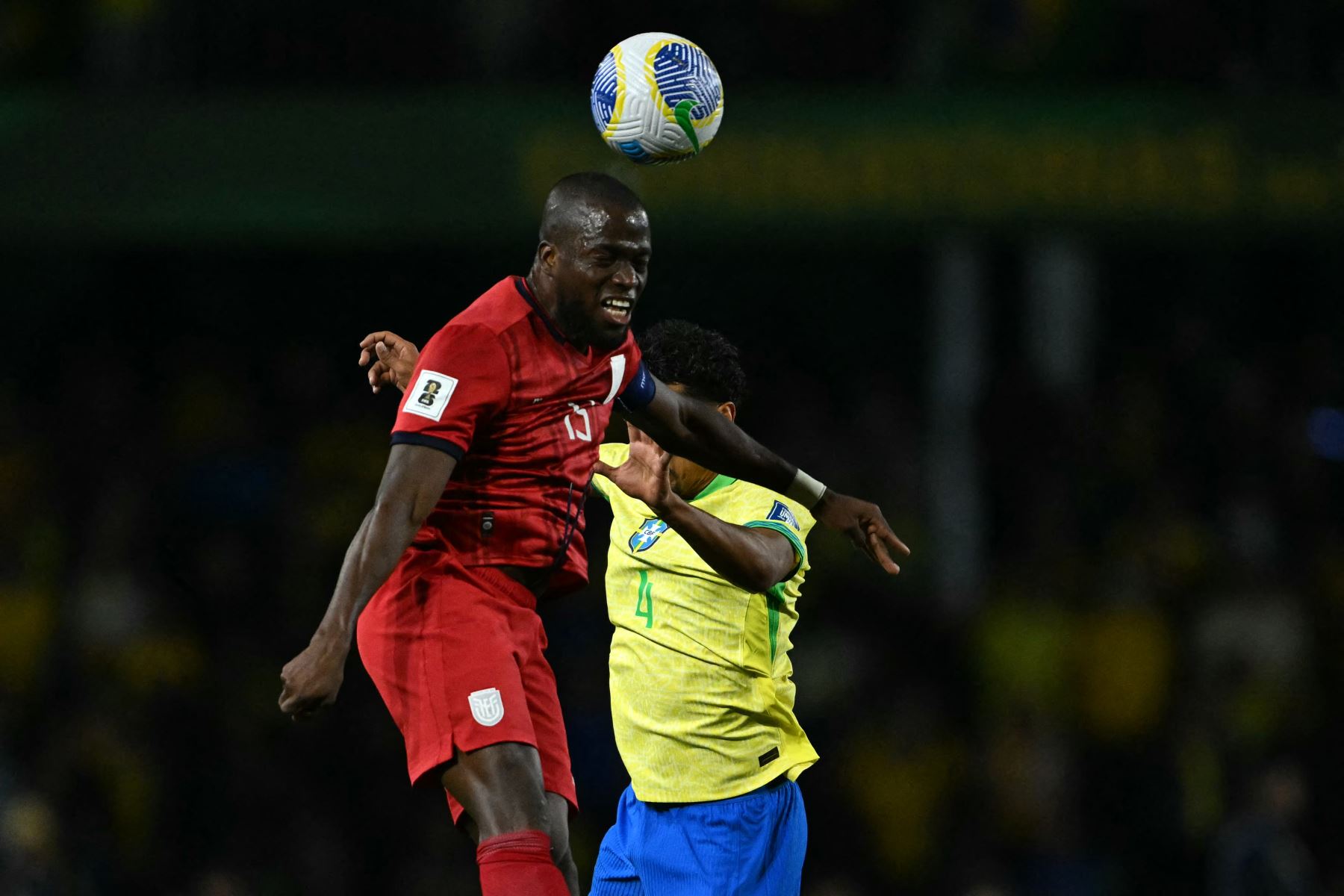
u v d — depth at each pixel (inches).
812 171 1547.7
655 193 1530.5
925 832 1533.0
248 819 1494.8
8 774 1455.5
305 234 1523.1
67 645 1576.0
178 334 1953.7
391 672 624.1
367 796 1529.3
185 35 1697.8
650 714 730.2
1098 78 1662.2
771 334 1982.0
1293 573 1692.9
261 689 1567.4
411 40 1691.7
